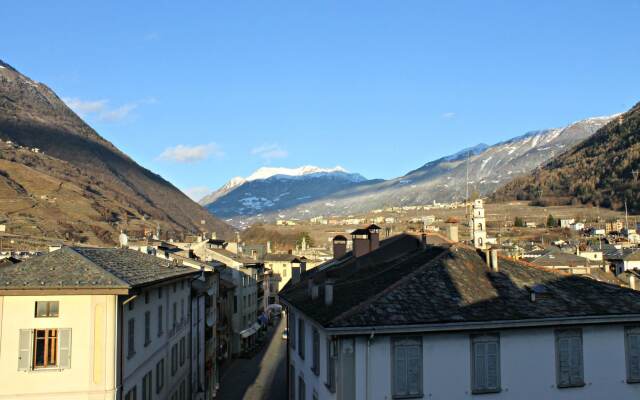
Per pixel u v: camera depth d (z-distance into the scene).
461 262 28.16
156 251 50.50
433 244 33.84
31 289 24.45
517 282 27.25
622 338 25.25
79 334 25.16
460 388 23.45
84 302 25.31
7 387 24.58
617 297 26.62
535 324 24.06
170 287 37.47
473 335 23.86
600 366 24.88
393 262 32.91
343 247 50.34
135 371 28.61
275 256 135.62
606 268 89.19
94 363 25.12
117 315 25.69
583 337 24.91
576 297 26.31
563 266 81.94
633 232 163.12
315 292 30.56
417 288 25.44
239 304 76.62
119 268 29.20
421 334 23.39
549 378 24.30
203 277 50.34
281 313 128.12
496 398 23.72
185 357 42.81
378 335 23.08
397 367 23.08
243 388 56.81
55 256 27.41
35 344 24.98
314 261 130.25
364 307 23.69
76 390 24.91
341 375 22.70
